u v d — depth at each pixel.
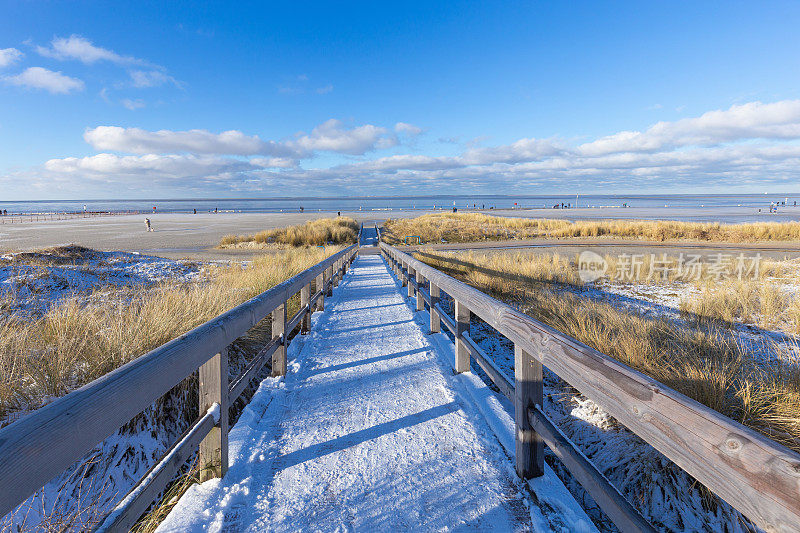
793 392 3.06
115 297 6.22
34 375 2.96
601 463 2.65
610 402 1.32
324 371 3.78
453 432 2.61
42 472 1.02
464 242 25.89
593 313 5.86
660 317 5.84
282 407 3.01
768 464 0.82
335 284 9.48
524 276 9.92
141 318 4.04
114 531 1.25
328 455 2.36
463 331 3.56
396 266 11.33
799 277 9.59
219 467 2.07
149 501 1.48
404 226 35.31
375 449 2.42
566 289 9.46
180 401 3.12
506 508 1.89
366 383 3.46
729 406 3.01
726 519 2.12
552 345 1.69
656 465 2.46
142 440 2.67
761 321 6.16
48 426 1.04
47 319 4.41
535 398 2.04
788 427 2.73
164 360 1.54
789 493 0.77
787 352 4.54
